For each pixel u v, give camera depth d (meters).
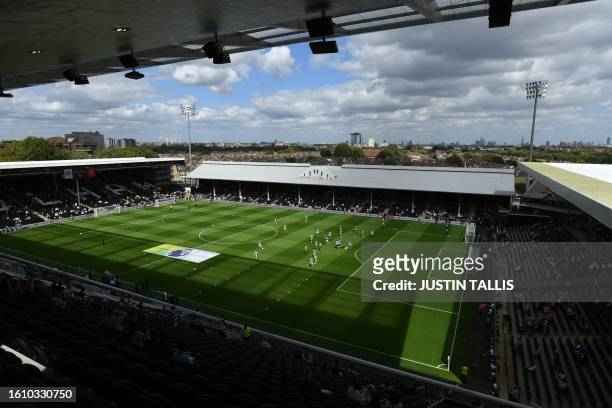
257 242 48.62
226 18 13.62
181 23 14.12
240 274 37.28
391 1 12.07
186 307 29.66
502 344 23.81
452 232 53.09
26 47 17.08
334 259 41.84
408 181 67.56
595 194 22.02
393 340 25.14
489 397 18.27
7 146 106.19
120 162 79.25
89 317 20.17
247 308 29.81
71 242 48.66
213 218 63.59
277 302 30.94
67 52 18.08
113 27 14.44
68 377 11.01
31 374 10.28
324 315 28.73
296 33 16.58
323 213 67.44
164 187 91.31
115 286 33.44
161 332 20.70
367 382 19.19
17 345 12.93
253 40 17.61
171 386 11.56
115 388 10.49
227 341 22.20
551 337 23.92
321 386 16.98
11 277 29.52
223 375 14.91
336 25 14.56
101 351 13.56
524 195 57.47
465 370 20.81
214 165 89.81
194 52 20.47
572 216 46.78
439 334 25.91
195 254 43.56
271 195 81.06
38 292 24.41
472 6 12.00
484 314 28.55
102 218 63.88
